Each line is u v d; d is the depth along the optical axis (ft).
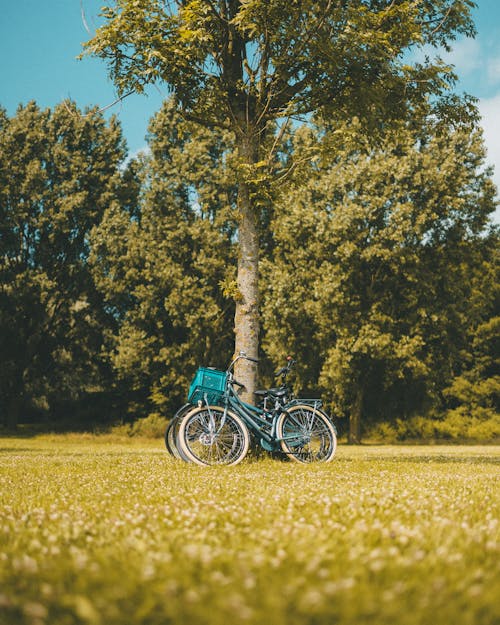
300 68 40.60
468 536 12.00
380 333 116.57
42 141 139.54
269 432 34.71
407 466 34.12
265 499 17.56
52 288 137.69
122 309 143.43
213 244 123.54
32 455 57.06
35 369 146.30
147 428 140.46
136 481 24.47
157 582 8.39
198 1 37.29
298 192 117.60
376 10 42.24
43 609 7.18
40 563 9.76
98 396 156.97
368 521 13.61
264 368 135.13
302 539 11.10
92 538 12.10
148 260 127.34
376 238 112.88
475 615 7.07
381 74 40.88
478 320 130.31
